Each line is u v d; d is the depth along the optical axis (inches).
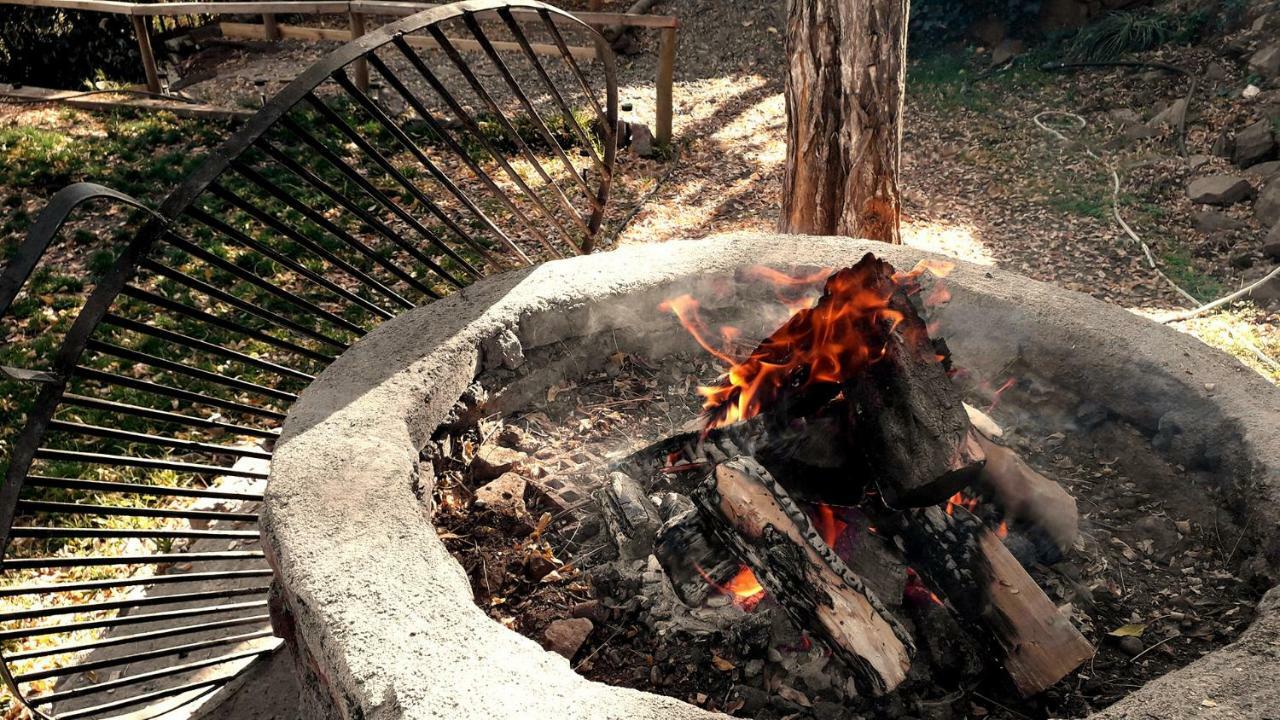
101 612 166.9
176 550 174.9
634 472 132.7
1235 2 361.7
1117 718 81.0
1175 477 128.6
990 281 154.9
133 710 143.4
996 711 104.4
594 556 124.4
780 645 110.4
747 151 358.3
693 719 82.6
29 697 150.3
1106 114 351.6
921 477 111.9
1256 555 113.6
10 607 168.2
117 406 112.5
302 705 122.0
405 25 133.4
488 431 143.5
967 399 153.0
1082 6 396.2
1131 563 121.4
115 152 338.3
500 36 431.2
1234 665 86.5
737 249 166.7
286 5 350.3
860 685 103.0
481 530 127.3
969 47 415.8
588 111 372.2
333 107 363.9
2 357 234.4
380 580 97.8
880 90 204.5
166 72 419.2
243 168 121.7
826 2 200.1
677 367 163.5
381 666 87.7
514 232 295.0
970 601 108.8
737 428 128.1
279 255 131.8
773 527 106.7
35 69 406.3
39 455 105.5
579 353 157.5
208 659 149.2
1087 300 149.1
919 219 310.7
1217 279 262.4
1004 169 334.6
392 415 124.6
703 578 114.3
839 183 217.0
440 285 264.1
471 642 91.0
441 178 152.9
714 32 448.8
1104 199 306.7
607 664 110.4
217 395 223.1
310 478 112.4
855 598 103.0
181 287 263.6
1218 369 131.0
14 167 323.9
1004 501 124.0
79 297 260.7
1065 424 144.3
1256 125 306.2
